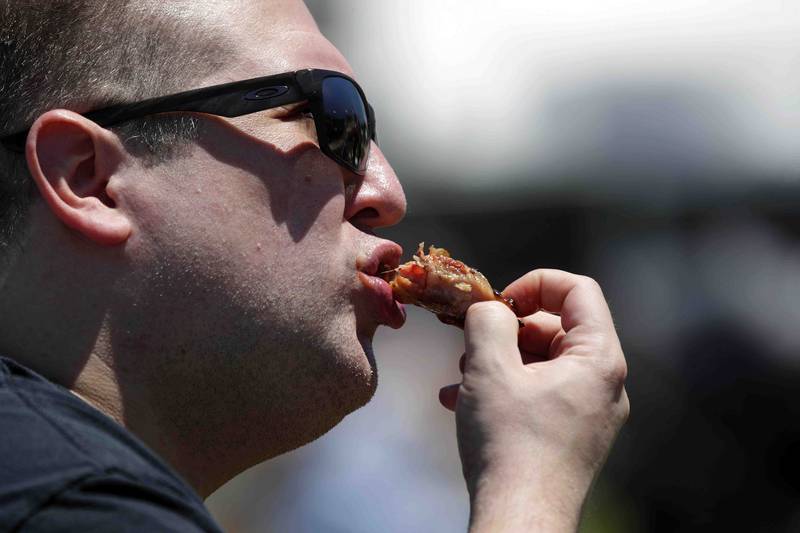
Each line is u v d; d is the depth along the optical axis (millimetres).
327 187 5797
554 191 18641
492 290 6074
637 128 18344
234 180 5484
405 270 6027
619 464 19000
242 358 5445
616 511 18422
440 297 5988
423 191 19141
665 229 19609
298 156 5699
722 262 19156
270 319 5484
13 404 4465
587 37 18969
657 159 18219
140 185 5312
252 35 5797
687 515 18781
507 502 4855
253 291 5445
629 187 18344
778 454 18781
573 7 19234
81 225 5145
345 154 5930
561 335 5930
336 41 19469
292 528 15789
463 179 18953
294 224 5625
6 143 5312
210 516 4543
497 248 20562
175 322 5305
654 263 19688
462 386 5355
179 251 5309
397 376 17875
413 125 19109
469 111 19000
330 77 5891
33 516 4008
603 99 18609
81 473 4148
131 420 5270
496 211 19078
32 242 5246
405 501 15922
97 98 5344
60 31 5406
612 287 19844
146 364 5293
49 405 4520
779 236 18719
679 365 19312
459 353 18422
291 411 5660
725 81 18156
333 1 19609
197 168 5418
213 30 5656
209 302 5355
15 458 4199
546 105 18828
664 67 18375
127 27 5465
